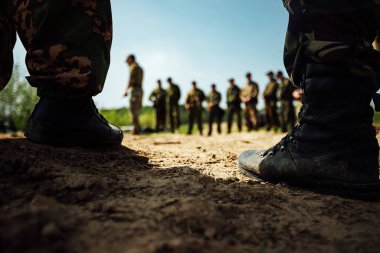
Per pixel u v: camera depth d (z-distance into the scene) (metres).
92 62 1.34
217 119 9.87
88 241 0.67
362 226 0.90
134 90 6.87
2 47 1.41
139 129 7.03
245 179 1.43
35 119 1.41
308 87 1.20
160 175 1.33
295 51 1.23
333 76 1.14
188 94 9.58
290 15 1.22
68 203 0.90
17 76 6.78
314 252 0.72
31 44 1.30
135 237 0.71
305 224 0.89
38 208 0.74
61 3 1.25
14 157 1.18
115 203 0.92
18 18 1.30
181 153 2.14
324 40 1.13
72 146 1.54
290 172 1.27
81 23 1.30
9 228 0.65
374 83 1.13
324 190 1.21
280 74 8.45
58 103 1.41
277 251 0.72
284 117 8.32
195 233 0.76
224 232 0.78
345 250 0.73
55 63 1.30
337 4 1.10
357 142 1.15
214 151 2.43
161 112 10.11
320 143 1.19
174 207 0.88
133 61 6.90
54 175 1.07
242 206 0.98
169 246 0.65
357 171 1.14
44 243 0.63
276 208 1.00
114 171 1.31
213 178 1.31
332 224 0.91
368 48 1.09
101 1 1.36
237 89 9.66
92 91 1.40
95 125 1.53
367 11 1.10
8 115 6.89
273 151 1.37
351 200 1.14
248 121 9.89
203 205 0.86
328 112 1.17
